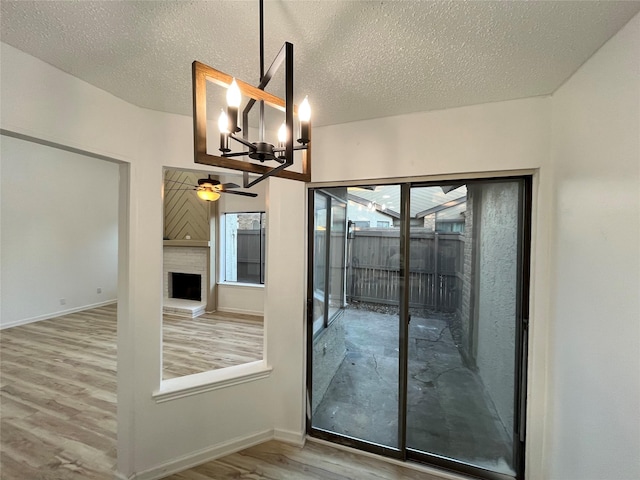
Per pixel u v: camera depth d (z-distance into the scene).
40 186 5.11
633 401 0.98
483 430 1.87
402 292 1.99
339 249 2.23
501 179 1.74
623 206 1.03
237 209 5.78
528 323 1.68
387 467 1.90
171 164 1.82
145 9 0.98
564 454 1.40
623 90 1.03
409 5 0.95
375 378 2.11
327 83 1.45
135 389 1.74
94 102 1.50
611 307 1.09
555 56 1.21
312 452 2.02
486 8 0.96
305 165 0.97
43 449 2.00
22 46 1.19
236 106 0.72
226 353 3.77
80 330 4.59
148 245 1.77
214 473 1.83
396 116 1.82
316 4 0.95
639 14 0.95
